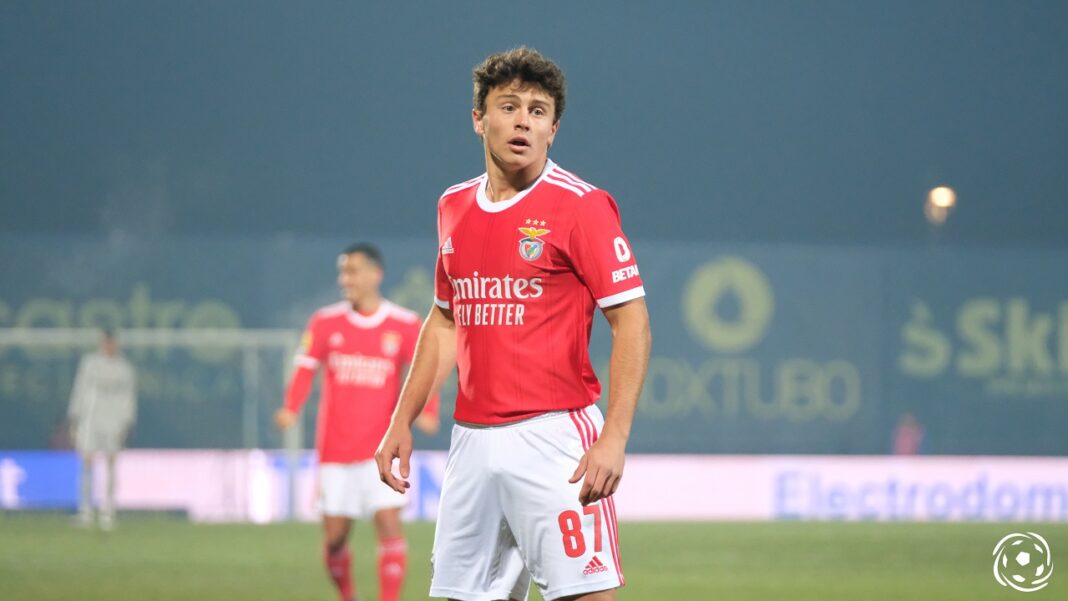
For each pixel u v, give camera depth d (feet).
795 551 148.87
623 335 44.21
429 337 49.34
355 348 92.27
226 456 204.13
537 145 44.60
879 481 213.05
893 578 121.19
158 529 177.06
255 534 168.04
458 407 47.24
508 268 45.16
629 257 44.78
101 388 178.81
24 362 226.58
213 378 231.50
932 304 258.57
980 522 196.95
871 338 256.11
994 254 259.60
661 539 164.76
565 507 44.98
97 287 259.60
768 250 255.70
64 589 109.40
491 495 46.06
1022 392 257.75
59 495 202.69
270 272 263.49
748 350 253.85
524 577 47.70
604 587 44.96
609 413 43.68
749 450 252.83
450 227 46.62
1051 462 212.23
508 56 44.68
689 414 250.78
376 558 139.03
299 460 205.46
